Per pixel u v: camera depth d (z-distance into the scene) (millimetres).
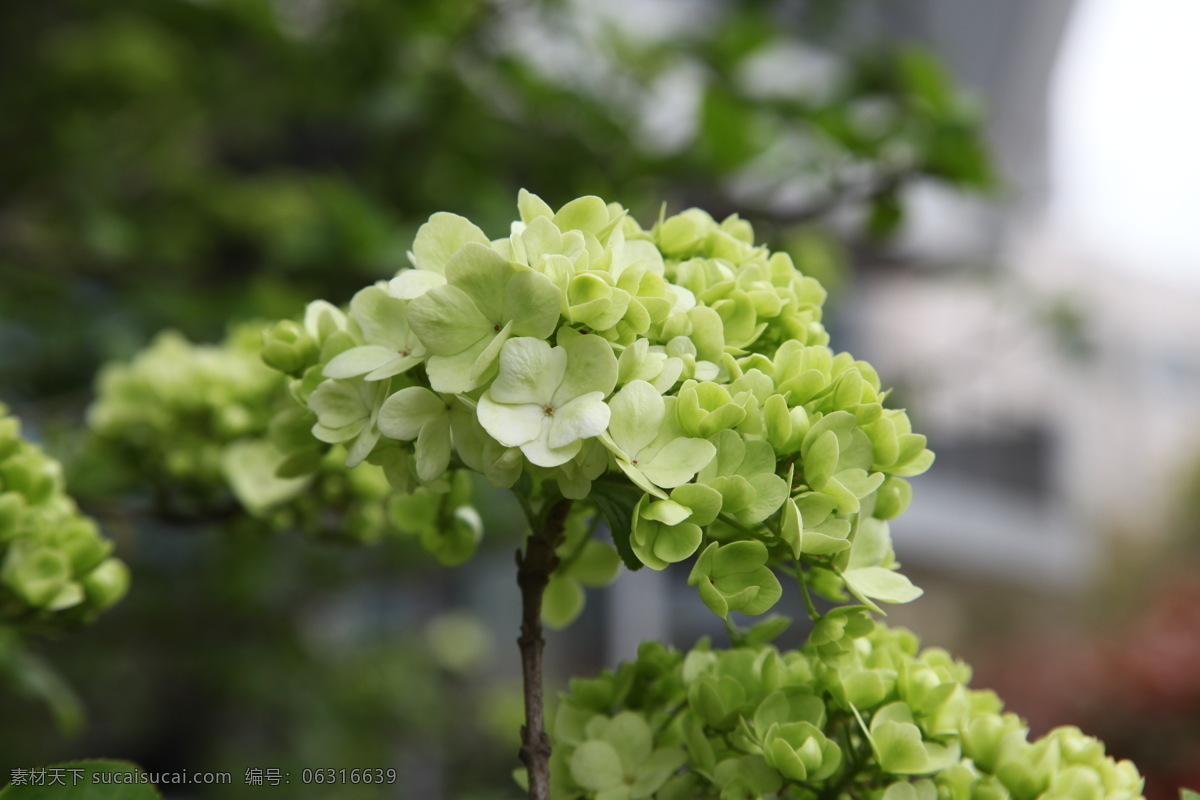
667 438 519
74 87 1756
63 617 634
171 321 1504
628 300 514
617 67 1562
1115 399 6301
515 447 510
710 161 1342
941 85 1147
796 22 1672
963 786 547
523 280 509
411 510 612
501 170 1586
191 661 1883
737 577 518
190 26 1614
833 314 1935
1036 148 2879
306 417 579
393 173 1572
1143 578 5398
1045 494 4500
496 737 2209
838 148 1203
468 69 1524
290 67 1580
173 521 771
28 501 630
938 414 3826
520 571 550
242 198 1859
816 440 520
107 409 766
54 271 1454
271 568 1779
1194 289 6641
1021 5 2473
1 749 1776
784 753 533
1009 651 4668
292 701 1978
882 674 558
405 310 519
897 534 3576
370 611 2676
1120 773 561
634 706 583
